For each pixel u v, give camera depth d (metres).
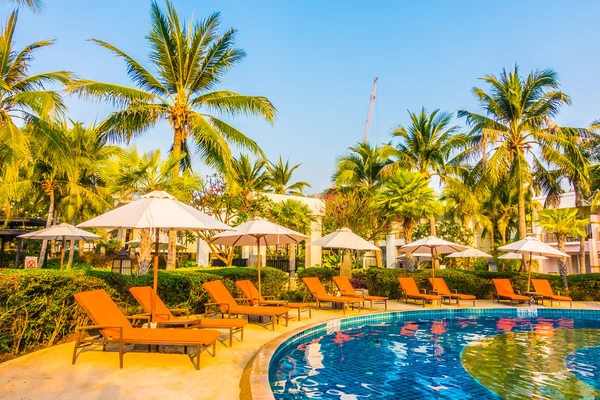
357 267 26.64
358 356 7.68
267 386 4.84
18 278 6.34
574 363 7.27
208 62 16.50
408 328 11.01
